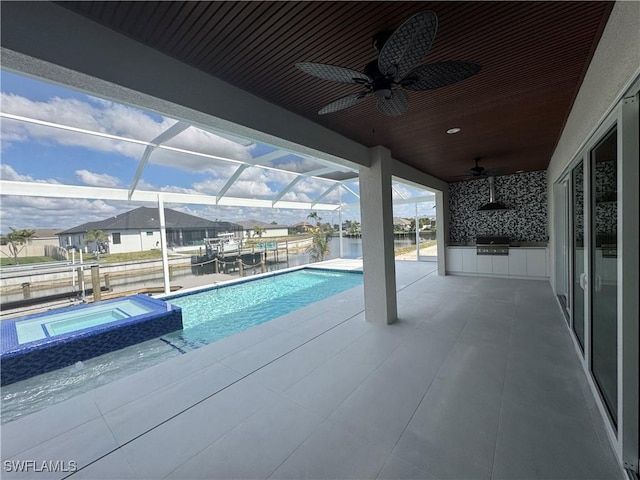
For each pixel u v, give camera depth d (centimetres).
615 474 154
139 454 182
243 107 239
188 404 233
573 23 169
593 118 202
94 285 622
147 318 464
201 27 164
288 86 235
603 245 204
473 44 190
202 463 173
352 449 179
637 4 123
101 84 166
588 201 228
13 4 132
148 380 272
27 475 167
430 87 197
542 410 208
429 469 162
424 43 146
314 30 170
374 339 353
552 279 564
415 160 517
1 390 322
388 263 412
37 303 559
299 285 855
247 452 180
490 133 378
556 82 245
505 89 255
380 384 252
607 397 196
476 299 516
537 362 279
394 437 188
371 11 156
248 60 199
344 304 523
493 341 332
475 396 229
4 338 432
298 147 304
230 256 890
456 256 752
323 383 258
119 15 153
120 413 223
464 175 686
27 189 493
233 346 347
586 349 238
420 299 532
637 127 145
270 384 260
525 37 183
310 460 172
